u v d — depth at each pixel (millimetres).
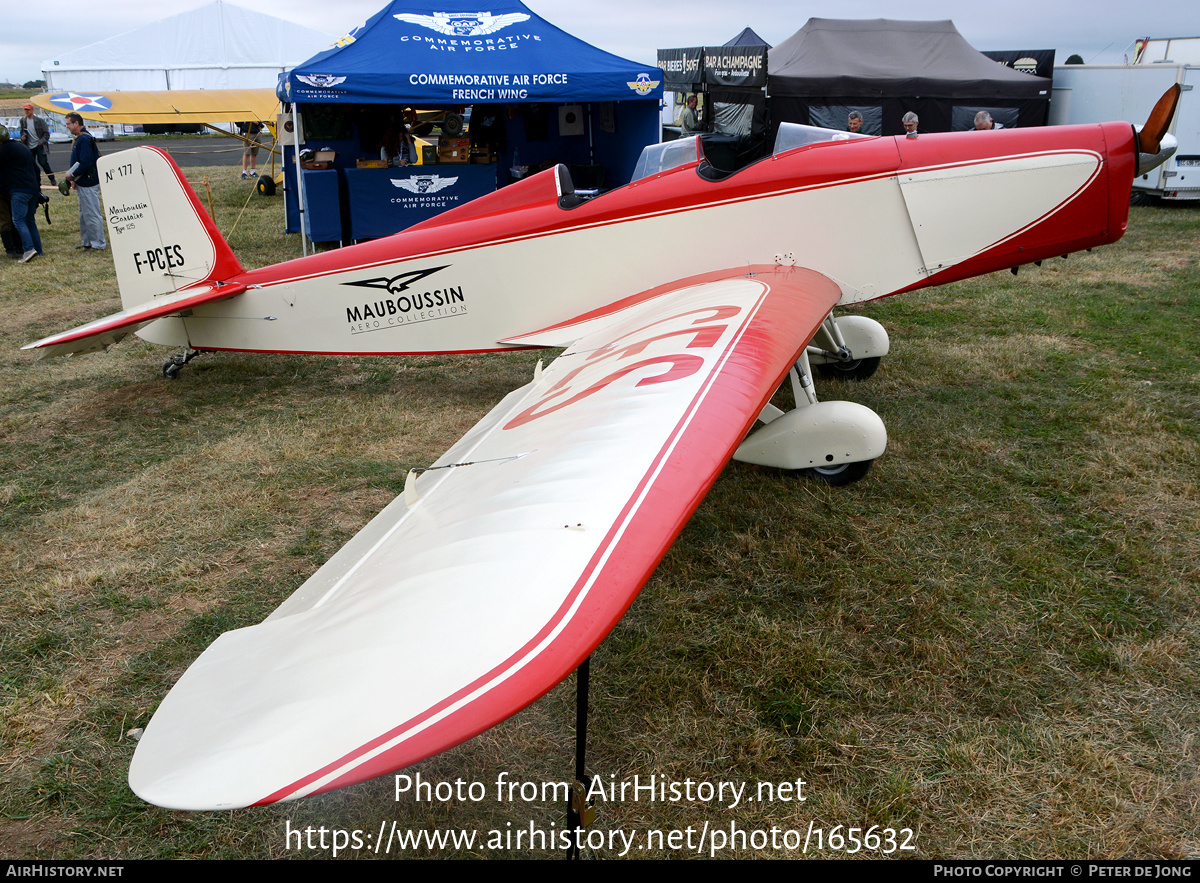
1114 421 4160
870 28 13375
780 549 3131
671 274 4246
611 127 10789
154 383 5211
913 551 3098
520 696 1073
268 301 4746
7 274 8422
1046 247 4031
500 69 8406
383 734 1012
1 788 2057
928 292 7094
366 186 8930
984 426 4219
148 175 4699
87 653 2584
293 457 4062
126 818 1975
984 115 7121
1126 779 1996
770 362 2445
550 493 1590
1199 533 3160
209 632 2678
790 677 2408
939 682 2373
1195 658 2443
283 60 20875
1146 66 11422
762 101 12500
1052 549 3090
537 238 4316
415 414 4633
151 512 3512
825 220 4012
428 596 1308
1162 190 11297
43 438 4344
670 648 2568
